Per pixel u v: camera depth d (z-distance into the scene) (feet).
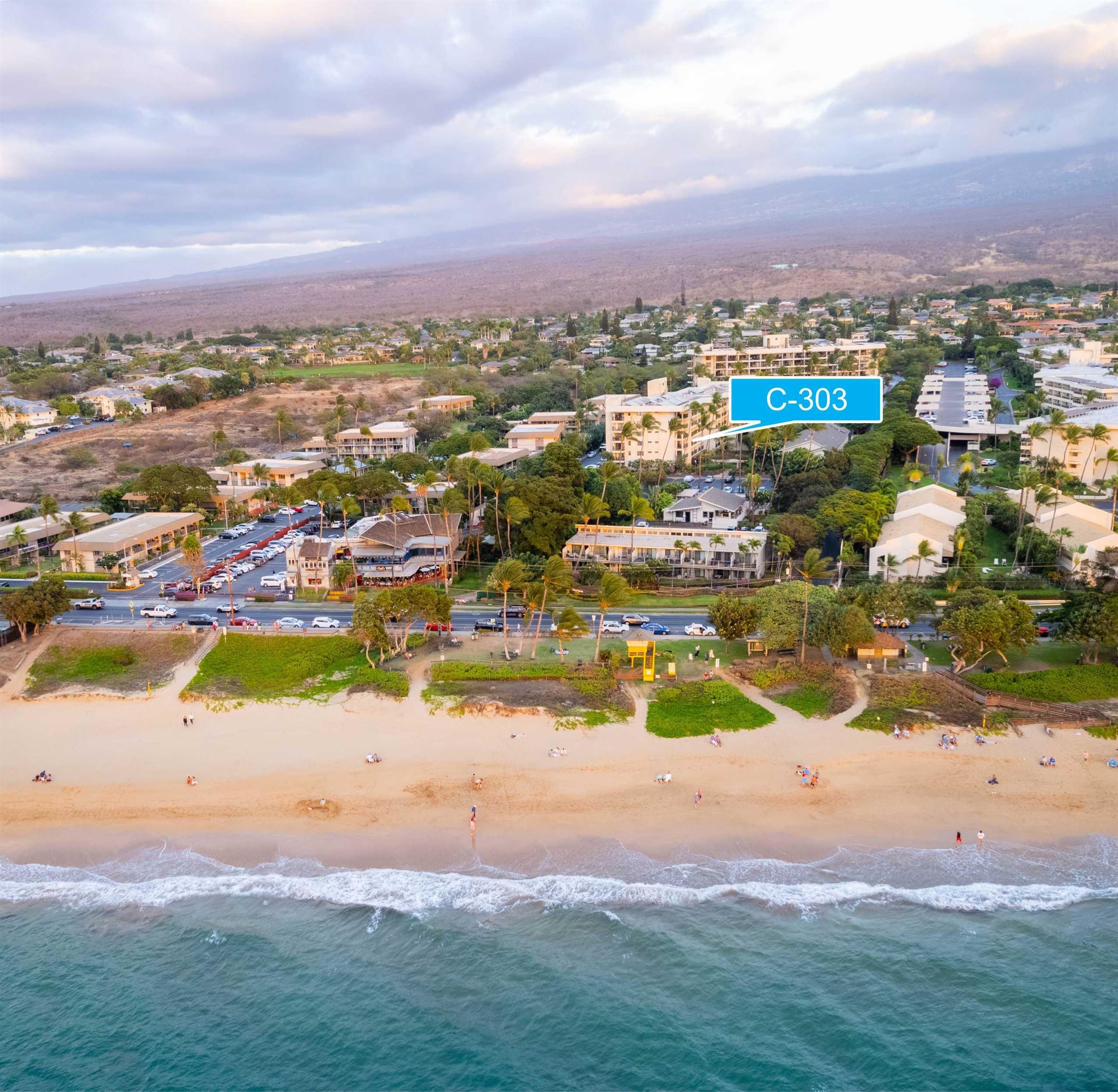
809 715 379.96
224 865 302.66
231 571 577.43
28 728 386.11
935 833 312.09
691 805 326.85
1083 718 368.48
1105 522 568.00
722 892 288.71
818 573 462.60
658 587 544.21
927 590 503.20
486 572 578.66
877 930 275.18
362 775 345.72
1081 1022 243.60
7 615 448.65
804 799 329.11
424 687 404.77
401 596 431.43
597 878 294.66
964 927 275.39
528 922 279.49
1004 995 252.42
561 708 383.65
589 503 594.65
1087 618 400.88
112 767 355.15
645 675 408.67
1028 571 531.91
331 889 292.61
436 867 300.40
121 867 303.07
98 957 270.46
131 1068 235.20
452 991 256.93
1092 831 311.68
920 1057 233.76
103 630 463.42
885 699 384.88
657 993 254.88
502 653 437.99
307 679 418.31
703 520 625.00
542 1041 241.35
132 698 407.03
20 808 331.77
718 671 416.67
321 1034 245.04
